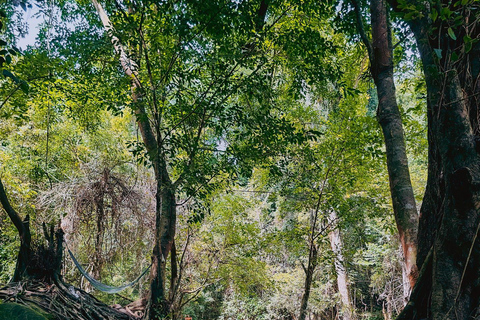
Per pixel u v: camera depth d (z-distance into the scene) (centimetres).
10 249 838
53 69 593
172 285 634
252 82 503
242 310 1252
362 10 495
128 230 747
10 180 761
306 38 508
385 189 738
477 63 234
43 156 983
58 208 734
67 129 998
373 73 416
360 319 1387
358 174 694
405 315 246
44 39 645
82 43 519
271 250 798
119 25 477
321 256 746
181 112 566
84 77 619
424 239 274
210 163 538
